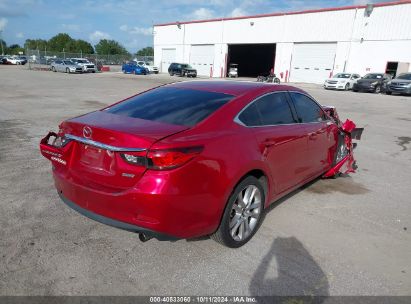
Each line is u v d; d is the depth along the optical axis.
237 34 42.56
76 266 3.05
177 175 2.73
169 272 3.04
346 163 5.61
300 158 4.23
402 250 3.56
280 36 38.69
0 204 4.16
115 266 3.08
